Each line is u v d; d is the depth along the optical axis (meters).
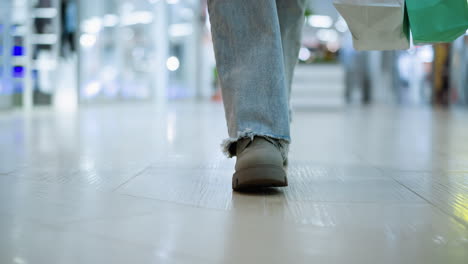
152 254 0.55
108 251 0.56
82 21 7.32
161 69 9.98
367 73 11.27
